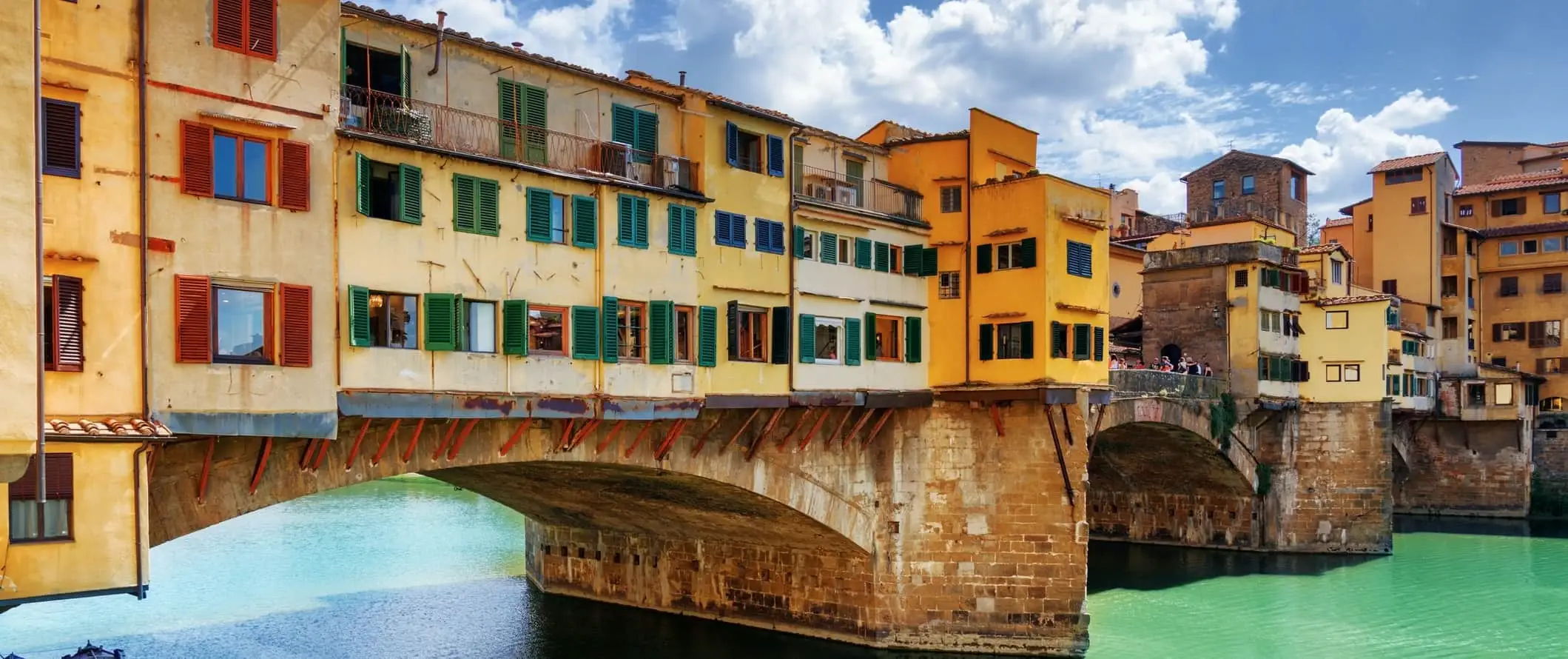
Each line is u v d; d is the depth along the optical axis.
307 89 20.73
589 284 25.97
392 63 23.66
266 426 19.77
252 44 20.00
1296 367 57.09
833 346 33.12
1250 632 40.41
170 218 18.81
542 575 44.19
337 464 22.67
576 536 43.16
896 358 35.38
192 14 19.25
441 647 35.66
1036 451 35.28
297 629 37.25
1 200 14.74
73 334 17.62
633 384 26.70
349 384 21.48
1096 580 49.81
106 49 18.22
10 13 14.95
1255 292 53.81
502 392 24.03
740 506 34.06
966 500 35.69
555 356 25.12
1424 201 73.75
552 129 26.50
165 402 18.58
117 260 18.16
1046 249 34.31
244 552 52.00
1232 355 54.25
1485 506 70.00
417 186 22.81
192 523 20.52
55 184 17.56
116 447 17.34
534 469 30.14
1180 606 44.50
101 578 17.14
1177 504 59.22
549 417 24.92
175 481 20.33
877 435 35.94
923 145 37.00
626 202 26.77
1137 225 76.44
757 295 30.58
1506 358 75.06
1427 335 70.81
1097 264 36.91
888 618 35.56
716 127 29.70
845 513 34.69
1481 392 69.44
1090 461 57.91
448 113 24.30
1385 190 75.44
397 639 36.44
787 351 31.09
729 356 29.61
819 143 34.88
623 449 28.08
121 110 18.36
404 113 23.08
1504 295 75.56
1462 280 74.06
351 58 22.89
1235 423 53.38
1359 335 56.75
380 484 83.06
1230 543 57.47
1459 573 51.47
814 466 33.66
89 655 28.94
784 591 37.75
